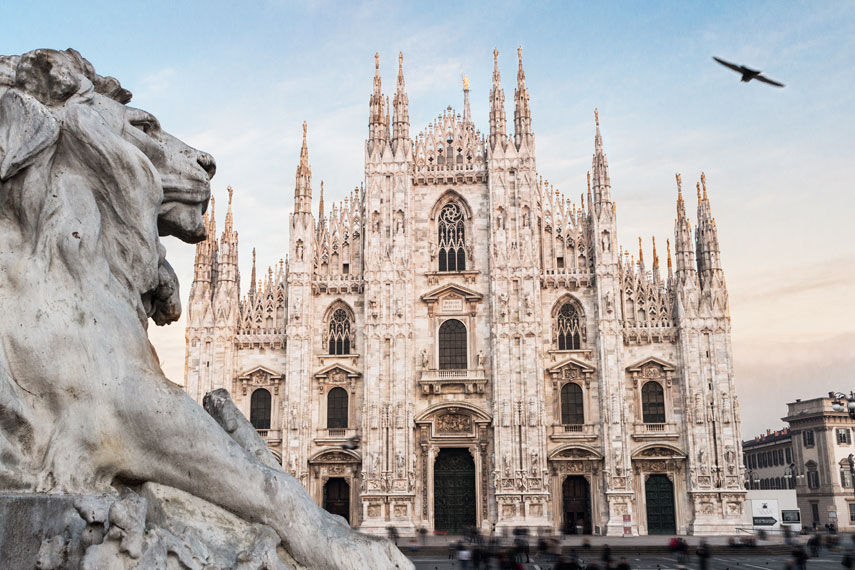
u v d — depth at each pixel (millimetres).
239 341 78688
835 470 126875
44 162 10289
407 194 79375
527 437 73375
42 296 9766
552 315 77188
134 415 9820
